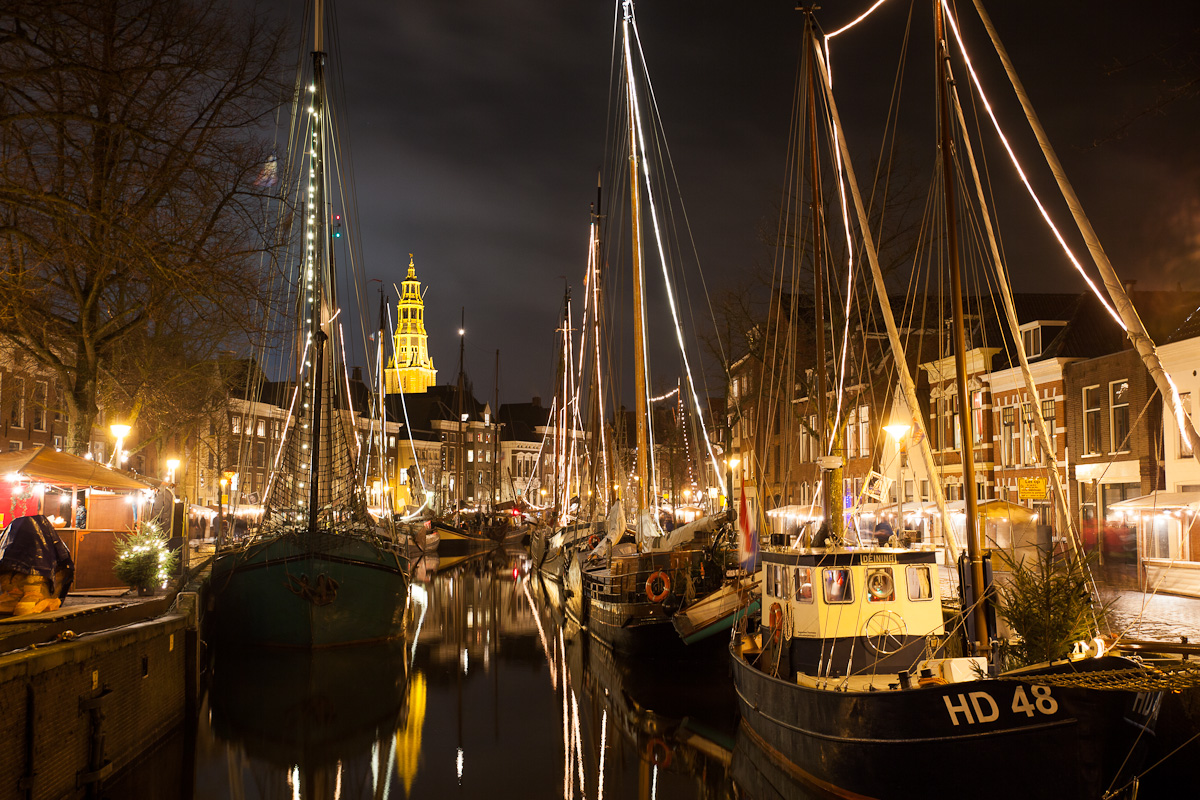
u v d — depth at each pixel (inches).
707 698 752.3
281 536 919.7
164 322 930.1
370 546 943.7
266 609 918.4
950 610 588.1
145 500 804.0
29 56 515.8
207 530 1823.3
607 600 950.4
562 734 649.6
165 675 578.2
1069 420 1255.5
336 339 1176.8
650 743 623.8
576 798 512.7
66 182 587.5
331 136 1181.7
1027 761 368.8
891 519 901.8
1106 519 1160.2
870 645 488.4
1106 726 357.4
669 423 2393.0
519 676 855.1
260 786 534.3
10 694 357.4
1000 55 381.4
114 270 776.3
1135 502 1022.4
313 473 948.0
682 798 512.7
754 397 1503.4
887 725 402.9
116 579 732.7
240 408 2361.0
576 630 1149.7
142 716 524.1
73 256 567.2
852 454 1726.1
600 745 620.1
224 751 601.6
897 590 496.4
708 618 761.6
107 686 461.7
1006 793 373.7
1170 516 986.1
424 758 591.8
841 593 494.0
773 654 545.0
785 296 1341.0
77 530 725.9
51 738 394.9
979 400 1409.9
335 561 917.2
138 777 513.3
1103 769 360.2
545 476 4938.5
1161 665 371.9
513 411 5103.3
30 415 1507.1
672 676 836.6
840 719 425.7
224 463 2279.8
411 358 5910.4
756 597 705.6
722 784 534.9
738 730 644.7
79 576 722.2
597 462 1681.8
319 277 1077.1
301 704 728.3
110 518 775.1
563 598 1354.6
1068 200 358.6
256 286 625.0
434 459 4338.1
